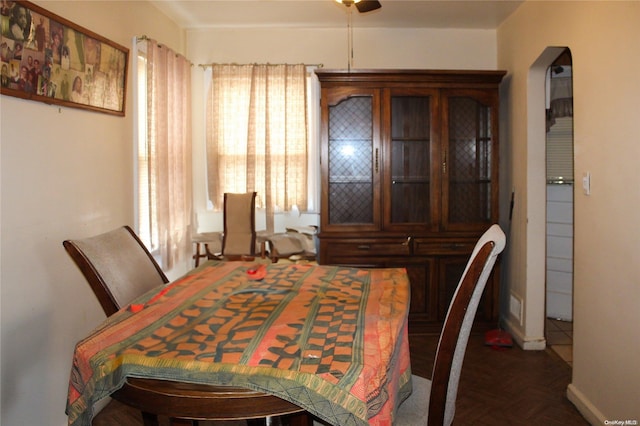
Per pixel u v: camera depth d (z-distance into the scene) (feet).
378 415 3.80
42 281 7.17
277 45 13.57
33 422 6.99
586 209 8.05
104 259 5.98
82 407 4.10
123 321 4.90
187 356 4.06
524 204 11.29
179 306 5.45
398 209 12.32
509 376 9.78
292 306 5.45
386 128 12.05
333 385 3.68
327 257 12.26
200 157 13.94
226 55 13.62
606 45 7.25
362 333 4.56
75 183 8.04
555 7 9.21
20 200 6.68
